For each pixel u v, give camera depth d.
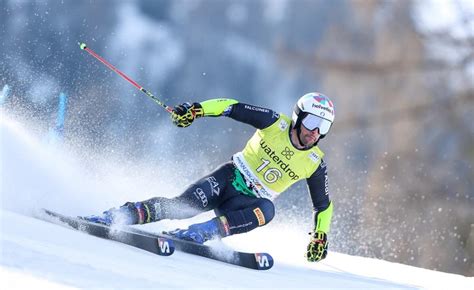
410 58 67.00
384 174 61.84
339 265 24.77
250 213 20.47
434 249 57.84
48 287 12.30
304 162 21.03
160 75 159.25
